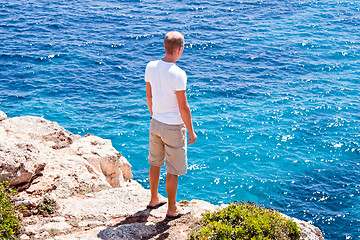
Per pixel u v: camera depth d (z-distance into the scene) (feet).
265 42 159.74
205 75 127.75
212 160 83.51
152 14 194.49
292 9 204.44
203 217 19.61
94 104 107.55
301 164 82.94
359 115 102.94
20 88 114.11
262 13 198.59
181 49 18.11
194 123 98.07
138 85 120.98
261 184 76.18
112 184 31.73
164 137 18.85
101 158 30.91
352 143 90.27
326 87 120.67
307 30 174.60
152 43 157.38
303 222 20.34
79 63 134.72
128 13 195.00
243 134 93.81
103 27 173.27
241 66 136.56
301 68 135.64
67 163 27.22
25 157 23.54
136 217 21.01
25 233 19.15
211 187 75.00
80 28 170.40
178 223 20.33
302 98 113.19
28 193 22.85
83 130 93.76
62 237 18.72
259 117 101.76
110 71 130.21
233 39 162.40
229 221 18.72
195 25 178.91
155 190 21.61
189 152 86.12
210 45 155.12
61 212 21.54
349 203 70.59
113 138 91.04
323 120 100.53
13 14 182.09
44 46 146.92
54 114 100.42
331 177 78.79
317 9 204.03
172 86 17.87
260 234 17.52
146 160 83.25
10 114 98.78
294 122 99.55
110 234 18.81
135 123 98.32
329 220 66.18
